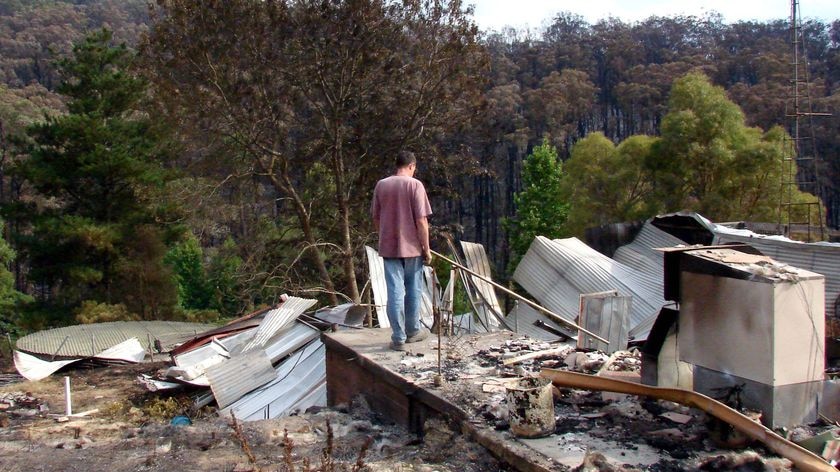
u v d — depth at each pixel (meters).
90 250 26.84
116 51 27.62
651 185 28.86
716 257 4.02
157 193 25.89
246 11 19.34
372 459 4.41
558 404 4.47
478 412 4.37
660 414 4.16
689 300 4.11
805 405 3.74
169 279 28.55
